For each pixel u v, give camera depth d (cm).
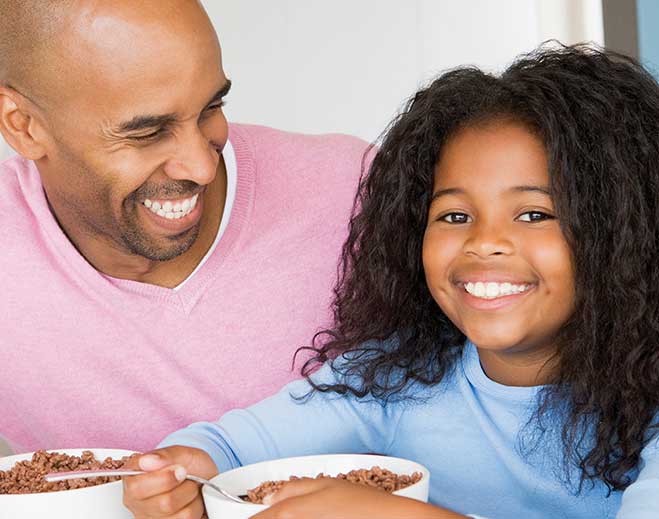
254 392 152
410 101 145
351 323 147
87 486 114
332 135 165
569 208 119
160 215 133
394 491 104
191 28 122
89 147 127
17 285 147
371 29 274
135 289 145
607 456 123
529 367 129
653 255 125
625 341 123
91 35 121
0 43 125
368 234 146
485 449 134
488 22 266
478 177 122
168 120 125
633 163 125
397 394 140
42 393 151
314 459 120
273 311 151
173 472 111
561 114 121
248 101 283
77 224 141
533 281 120
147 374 149
